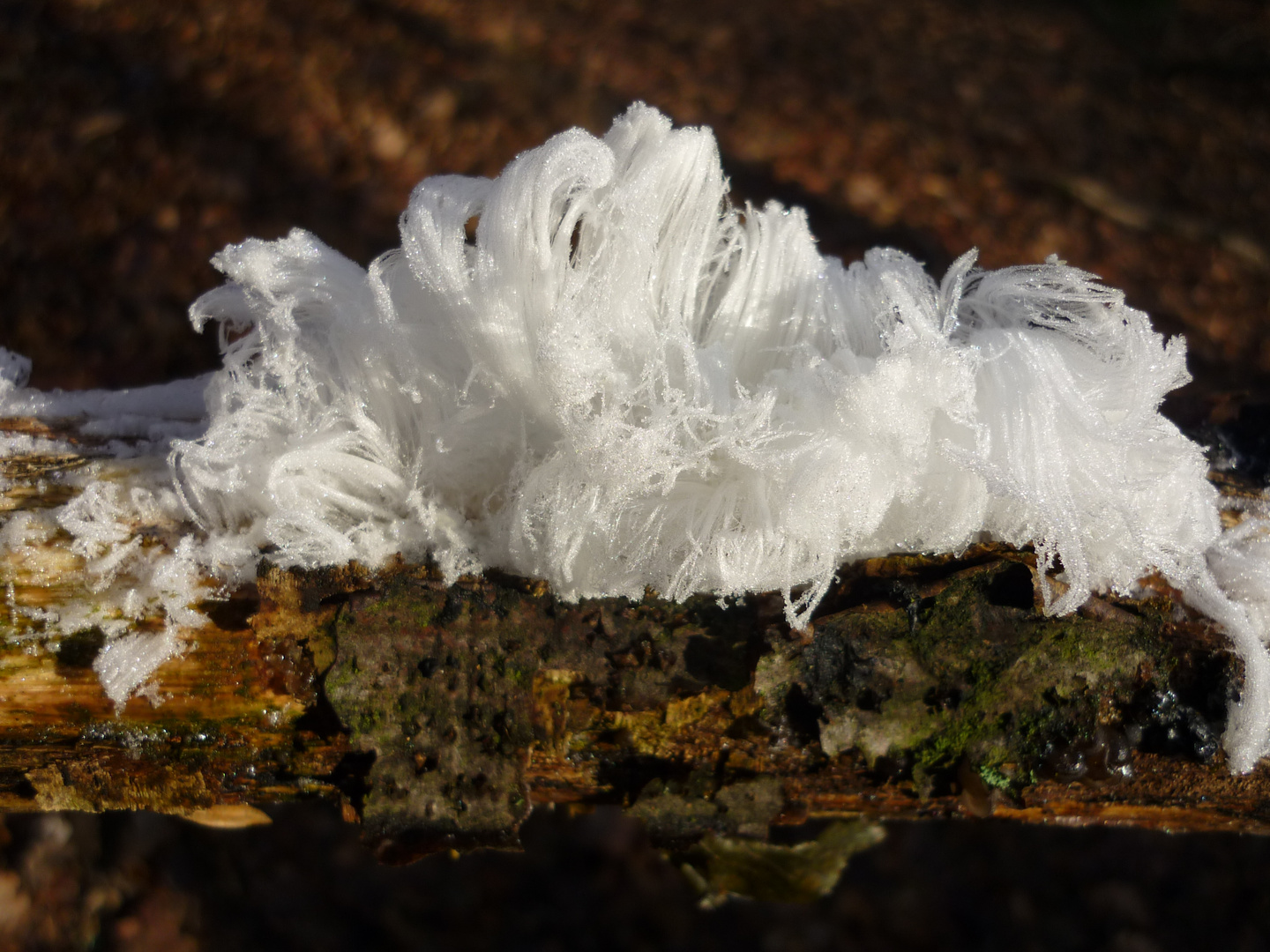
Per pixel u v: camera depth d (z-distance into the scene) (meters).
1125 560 0.21
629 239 0.21
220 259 0.21
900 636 0.21
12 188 0.58
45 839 0.38
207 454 0.21
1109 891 0.52
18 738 0.21
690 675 0.21
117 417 0.23
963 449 0.20
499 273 0.21
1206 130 0.82
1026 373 0.20
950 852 0.54
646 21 0.84
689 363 0.21
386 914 0.48
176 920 0.41
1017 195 0.75
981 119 0.80
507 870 0.51
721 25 0.86
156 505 0.21
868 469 0.20
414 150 0.67
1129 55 0.89
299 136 0.65
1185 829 0.23
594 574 0.21
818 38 0.87
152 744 0.21
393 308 0.21
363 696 0.21
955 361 0.20
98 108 0.62
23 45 0.64
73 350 0.52
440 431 0.21
